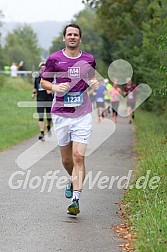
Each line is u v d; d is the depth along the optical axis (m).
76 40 13.37
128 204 14.02
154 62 33.31
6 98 61.81
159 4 33.53
